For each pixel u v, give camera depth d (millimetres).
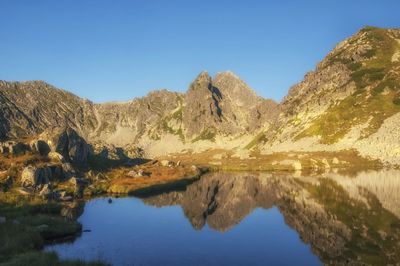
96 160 114750
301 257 38750
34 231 42250
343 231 48531
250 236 47750
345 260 37250
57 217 54000
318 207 65750
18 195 62250
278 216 60250
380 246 41406
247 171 154000
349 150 179625
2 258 32781
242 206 70688
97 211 64062
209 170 159250
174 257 38656
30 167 72625
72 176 85625
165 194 87250
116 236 46906
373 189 84062
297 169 155000
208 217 60688
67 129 100312
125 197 81375
